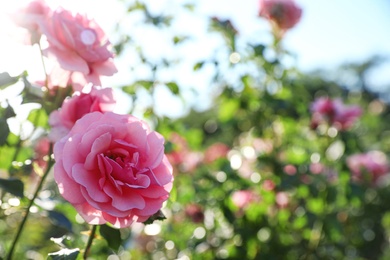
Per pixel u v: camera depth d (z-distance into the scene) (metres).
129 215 1.24
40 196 1.79
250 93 3.41
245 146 3.62
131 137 1.26
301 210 3.52
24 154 1.89
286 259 3.41
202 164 3.65
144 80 2.77
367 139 6.37
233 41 3.10
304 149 3.54
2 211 1.76
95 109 1.46
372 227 4.91
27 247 2.52
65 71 1.51
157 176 1.26
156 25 2.89
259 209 3.33
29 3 1.44
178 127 3.00
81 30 1.39
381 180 4.45
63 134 1.45
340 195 3.51
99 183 1.19
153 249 3.54
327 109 3.48
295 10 3.47
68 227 1.68
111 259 3.00
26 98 1.55
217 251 3.27
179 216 3.42
